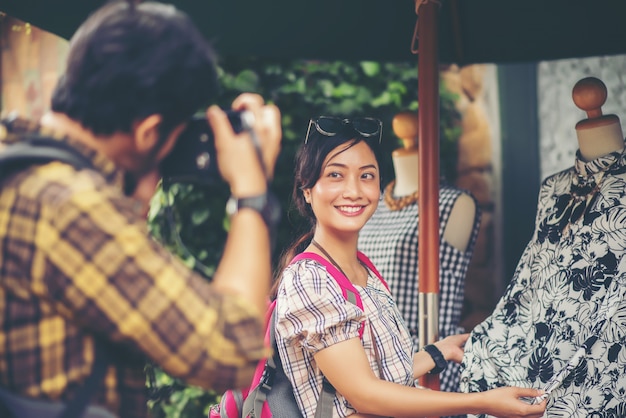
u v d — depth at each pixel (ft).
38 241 5.04
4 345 5.19
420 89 10.86
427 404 8.27
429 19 10.84
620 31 12.78
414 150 13.93
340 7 13.16
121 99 5.32
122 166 5.58
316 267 8.52
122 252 5.06
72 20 11.92
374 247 13.71
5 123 5.36
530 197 19.70
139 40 5.34
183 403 16.70
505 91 19.83
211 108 5.79
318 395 8.45
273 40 13.28
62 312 5.16
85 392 5.29
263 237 5.53
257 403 8.48
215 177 5.93
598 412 9.39
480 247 19.90
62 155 5.26
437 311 10.79
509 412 8.76
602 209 10.00
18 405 5.24
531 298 10.59
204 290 5.25
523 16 13.19
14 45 21.75
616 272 9.69
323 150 8.91
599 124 10.21
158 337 5.07
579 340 9.81
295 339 8.36
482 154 19.92
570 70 18.92
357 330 8.36
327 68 18.13
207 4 12.67
